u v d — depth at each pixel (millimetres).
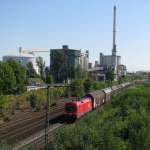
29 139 49781
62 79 182375
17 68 116438
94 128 40062
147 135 45281
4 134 53312
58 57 183750
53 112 80188
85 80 137125
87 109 75062
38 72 192250
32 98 83125
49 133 54469
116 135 44688
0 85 100375
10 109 74938
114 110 67250
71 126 40281
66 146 35000
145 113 61062
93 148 34469
